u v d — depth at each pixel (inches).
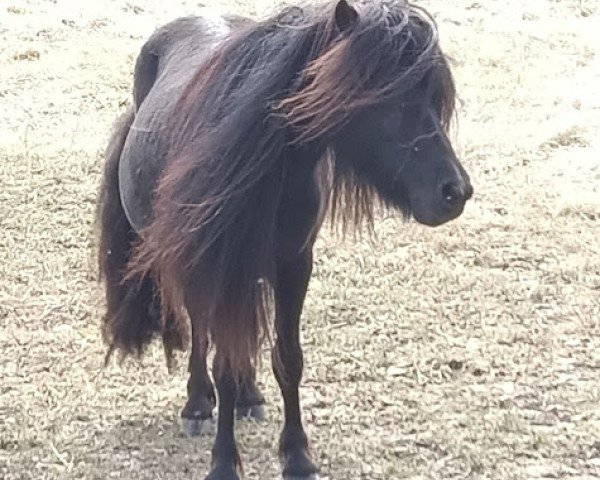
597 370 199.0
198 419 177.2
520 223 268.5
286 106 129.9
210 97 136.8
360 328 214.4
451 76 126.6
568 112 356.2
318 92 124.6
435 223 126.7
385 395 188.5
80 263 247.4
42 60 408.2
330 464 165.6
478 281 235.9
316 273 240.5
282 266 150.3
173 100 153.9
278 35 134.3
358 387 191.3
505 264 246.5
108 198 178.2
